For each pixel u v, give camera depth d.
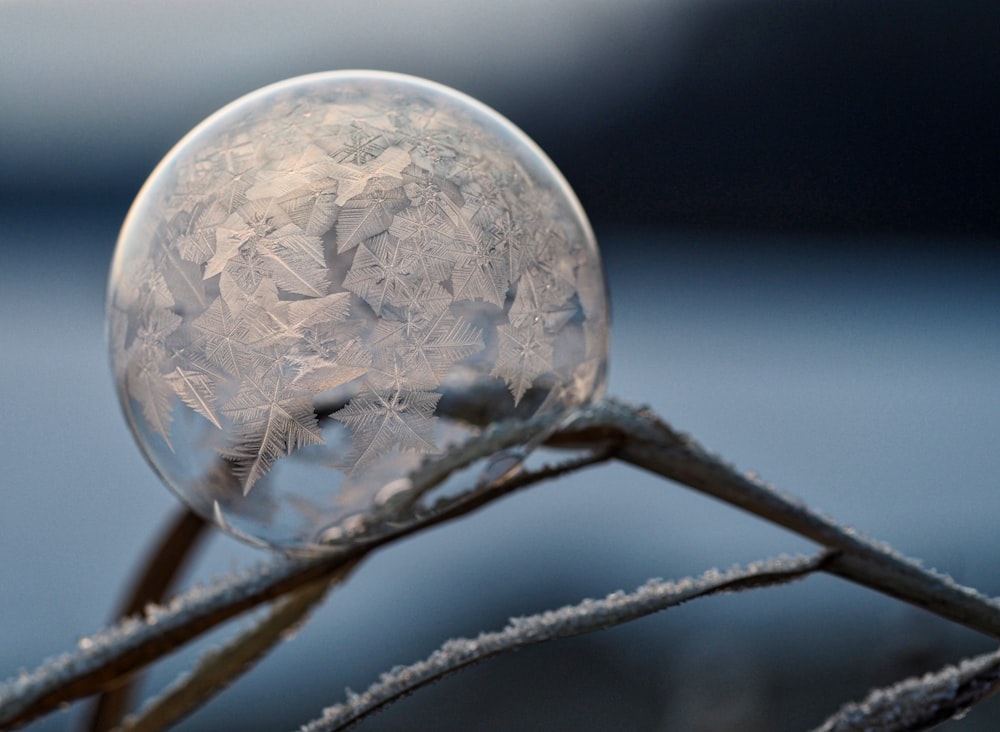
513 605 0.72
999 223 1.60
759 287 1.61
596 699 0.55
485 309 0.25
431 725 0.57
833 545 0.25
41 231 1.70
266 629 0.26
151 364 0.26
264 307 0.25
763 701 0.45
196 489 0.26
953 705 0.25
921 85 1.61
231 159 0.26
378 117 0.26
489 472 0.26
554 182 0.27
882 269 1.64
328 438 0.25
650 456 0.25
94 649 0.24
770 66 1.68
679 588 0.25
